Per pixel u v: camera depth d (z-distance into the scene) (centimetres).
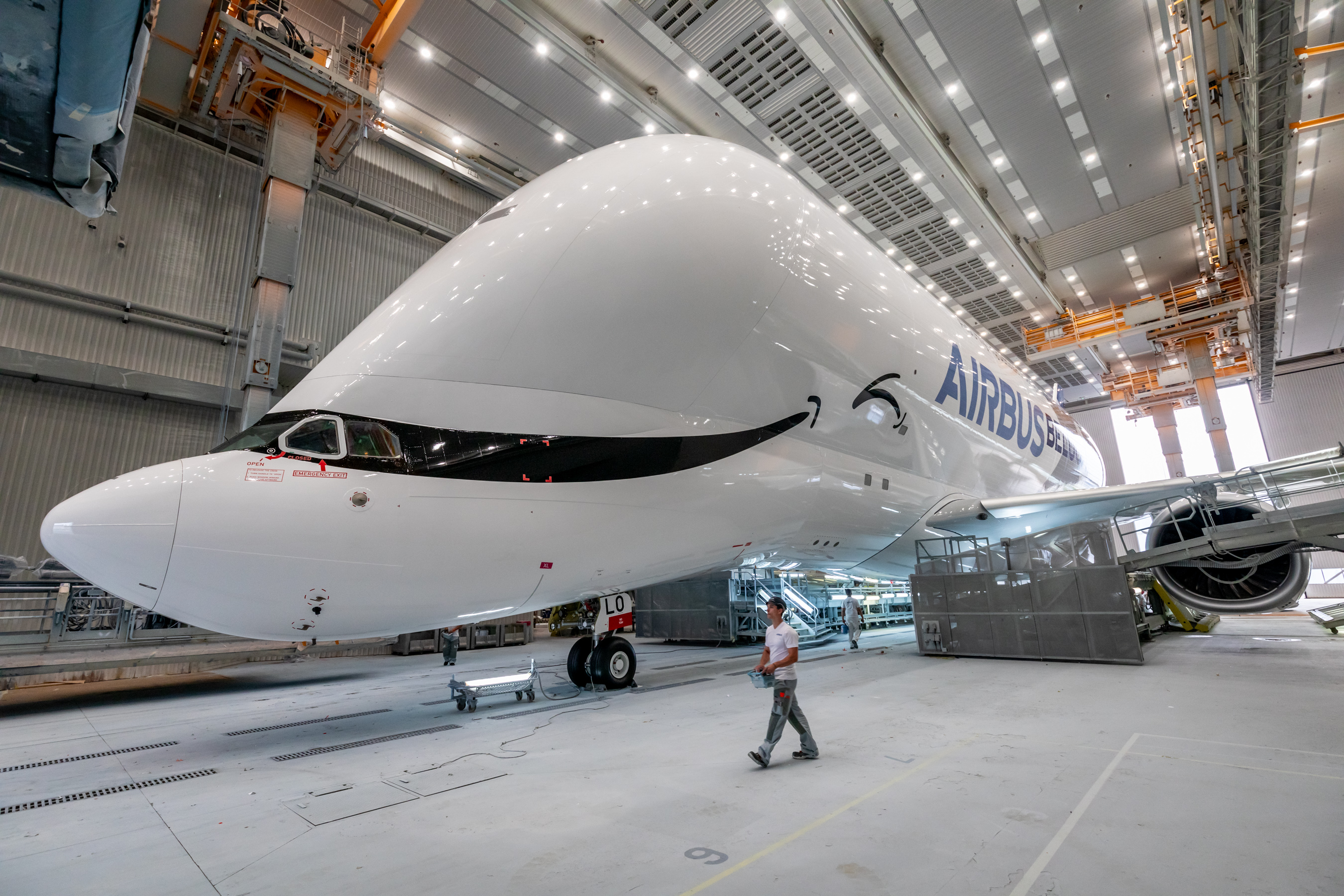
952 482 1113
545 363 629
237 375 1468
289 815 383
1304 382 3284
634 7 1382
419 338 605
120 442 1313
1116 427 3825
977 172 1941
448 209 1897
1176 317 2480
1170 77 1582
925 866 282
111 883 294
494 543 598
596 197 673
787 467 788
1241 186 1894
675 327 673
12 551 1166
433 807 389
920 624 1084
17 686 1113
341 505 538
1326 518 898
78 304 1304
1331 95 1591
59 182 230
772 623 476
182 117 1488
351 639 620
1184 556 1022
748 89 1572
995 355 1334
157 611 534
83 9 150
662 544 716
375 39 1434
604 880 280
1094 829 318
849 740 518
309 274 1616
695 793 396
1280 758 425
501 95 1636
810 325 788
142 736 657
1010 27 1469
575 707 720
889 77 1501
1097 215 2148
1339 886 252
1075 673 834
